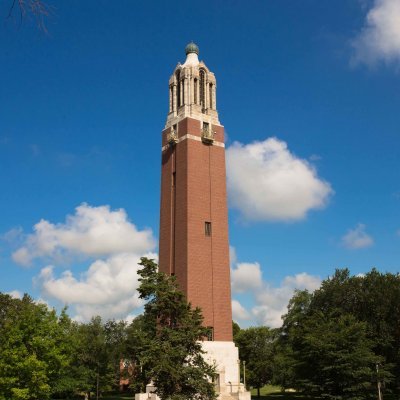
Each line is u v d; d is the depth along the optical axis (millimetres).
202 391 46281
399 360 76625
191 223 77125
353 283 85250
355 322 70062
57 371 62312
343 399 64000
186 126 81688
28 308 65625
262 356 109625
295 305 107500
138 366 49625
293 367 73250
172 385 46188
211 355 71938
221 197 81375
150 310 49688
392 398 77688
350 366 63719
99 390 88625
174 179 82750
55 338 62750
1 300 99875
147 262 50344
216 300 75688
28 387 57500
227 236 80000
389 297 79562
